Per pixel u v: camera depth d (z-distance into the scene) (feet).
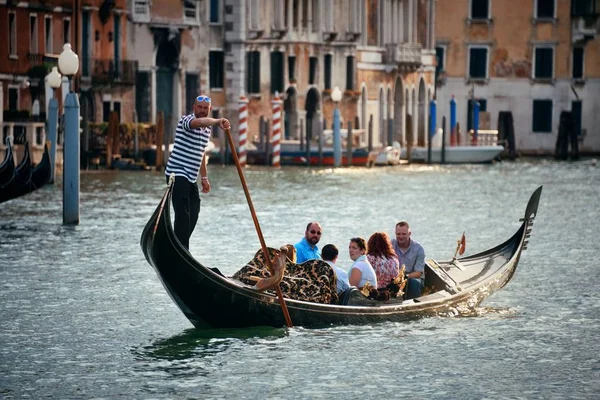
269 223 187.83
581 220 200.75
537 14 437.17
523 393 91.97
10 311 116.06
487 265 122.83
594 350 103.40
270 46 353.10
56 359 99.76
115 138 290.15
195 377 94.84
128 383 93.45
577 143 399.03
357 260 110.42
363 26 384.06
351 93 375.66
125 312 115.85
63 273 135.44
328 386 92.89
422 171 325.01
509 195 252.01
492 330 109.40
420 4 422.00
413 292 113.60
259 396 90.68
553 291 128.47
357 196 240.32
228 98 350.02
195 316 104.01
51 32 294.46
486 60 438.40
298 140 346.74
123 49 320.09
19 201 206.80
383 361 98.94
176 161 106.01
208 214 199.82
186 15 334.03
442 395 91.35
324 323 106.52
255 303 104.12
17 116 259.19
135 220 183.52
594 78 438.40
